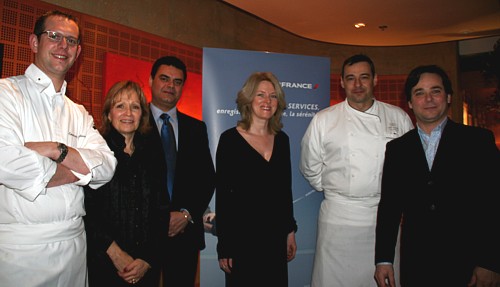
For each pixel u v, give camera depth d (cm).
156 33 438
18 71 321
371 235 231
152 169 205
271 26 586
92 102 369
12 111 149
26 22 326
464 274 168
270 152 238
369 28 573
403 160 195
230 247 222
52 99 163
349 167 237
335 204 241
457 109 632
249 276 220
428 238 177
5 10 314
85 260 169
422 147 190
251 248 221
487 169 170
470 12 509
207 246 287
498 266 162
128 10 409
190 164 253
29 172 139
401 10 503
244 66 296
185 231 246
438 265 172
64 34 161
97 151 167
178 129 263
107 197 186
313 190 300
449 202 173
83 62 364
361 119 242
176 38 459
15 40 319
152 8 434
